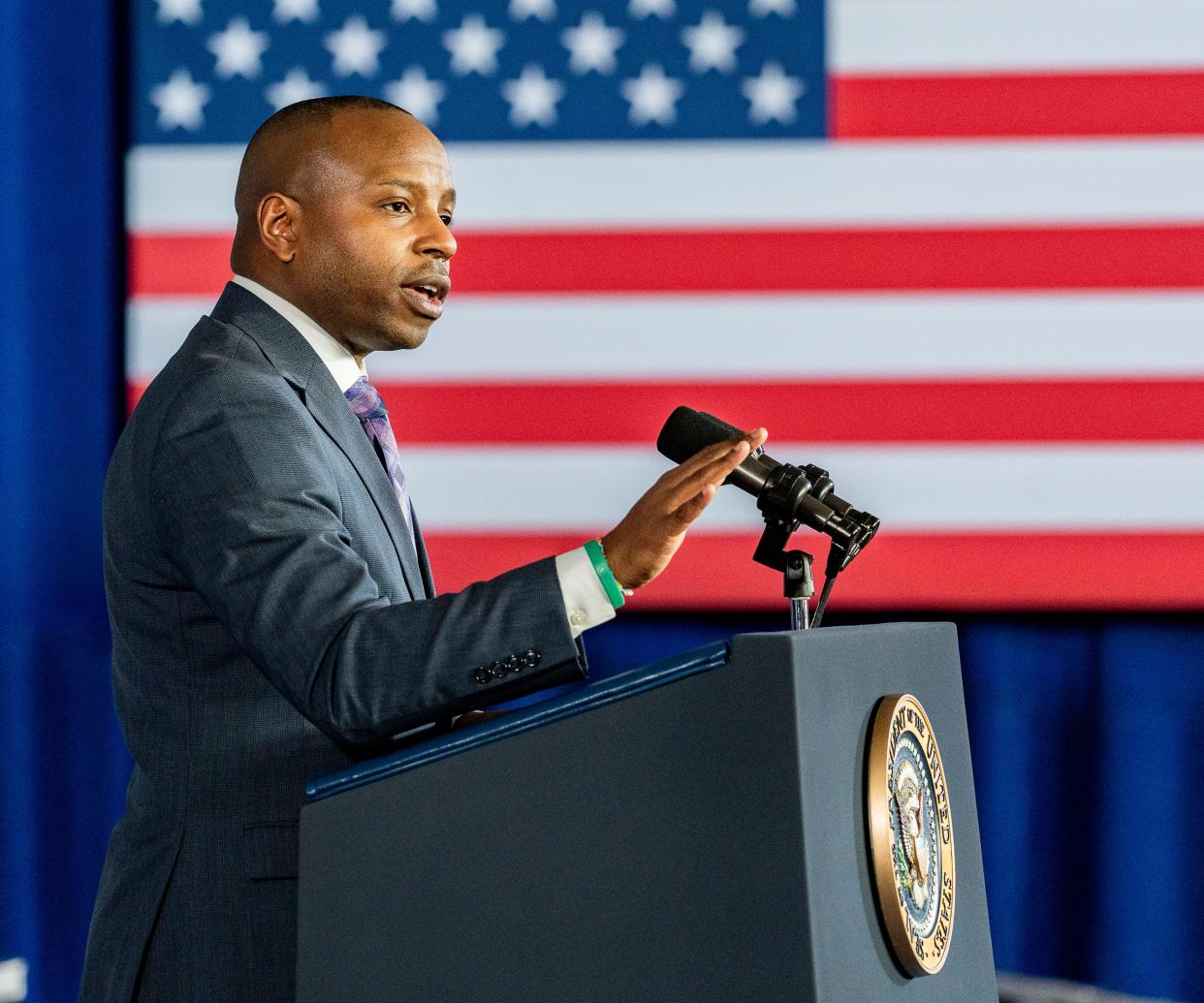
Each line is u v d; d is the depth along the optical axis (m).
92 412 12.26
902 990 4.23
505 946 3.99
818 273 12.18
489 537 12.16
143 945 5.01
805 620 5.16
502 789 4.04
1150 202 12.08
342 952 4.14
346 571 4.71
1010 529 11.96
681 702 3.87
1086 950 11.73
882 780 4.13
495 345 12.24
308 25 12.52
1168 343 11.99
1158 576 11.88
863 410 12.09
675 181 12.29
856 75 12.28
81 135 12.36
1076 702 11.91
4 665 11.99
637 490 12.16
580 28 12.46
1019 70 12.19
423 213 5.98
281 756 5.12
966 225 12.13
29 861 12.02
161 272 12.31
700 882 3.80
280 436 5.05
